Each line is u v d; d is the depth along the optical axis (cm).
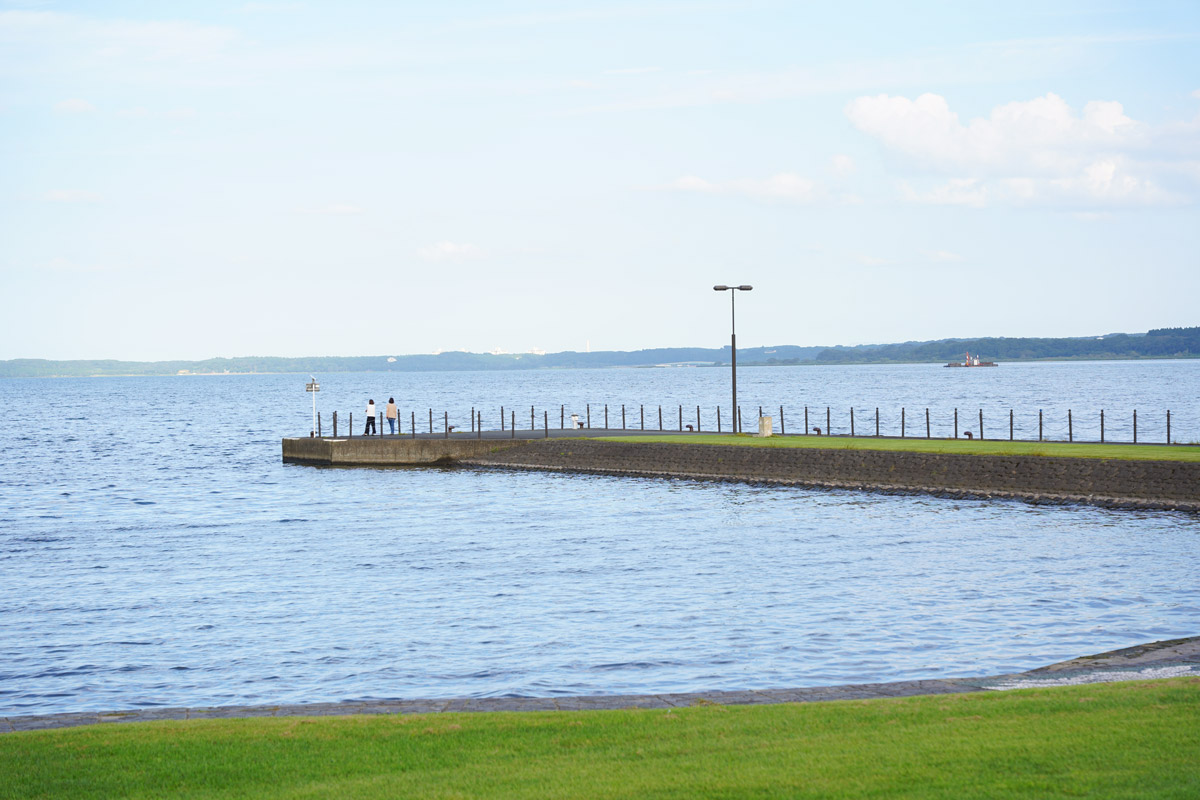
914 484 4291
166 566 3161
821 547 3181
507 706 1371
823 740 1135
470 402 16288
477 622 2325
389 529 3819
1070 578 2605
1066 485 3891
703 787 998
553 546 3341
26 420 13412
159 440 9412
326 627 2319
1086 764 1013
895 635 2105
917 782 990
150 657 2111
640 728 1209
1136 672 1498
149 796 1023
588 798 980
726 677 1842
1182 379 19438
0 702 1833
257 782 1057
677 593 2583
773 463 4809
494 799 985
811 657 1958
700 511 4031
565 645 2100
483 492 4884
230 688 1883
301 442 6650
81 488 5541
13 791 1037
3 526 4119
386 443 6222
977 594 2469
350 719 1278
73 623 2420
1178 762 1005
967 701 1282
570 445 5728
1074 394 14150
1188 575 2594
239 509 4538
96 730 1242
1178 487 3638
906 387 19075
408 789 1020
